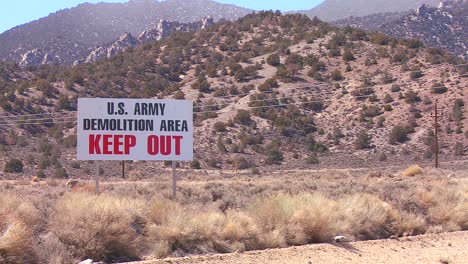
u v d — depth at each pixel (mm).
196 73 150000
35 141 106750
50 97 128250
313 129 118062
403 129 109062
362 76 133875
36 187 46969
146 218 19938
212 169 98188
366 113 118875
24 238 14727
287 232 20531
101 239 16656
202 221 19188
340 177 76375
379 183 48750
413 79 127500
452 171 78688
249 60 154000
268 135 114500
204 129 115688
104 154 26344
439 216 27125
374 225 23812
